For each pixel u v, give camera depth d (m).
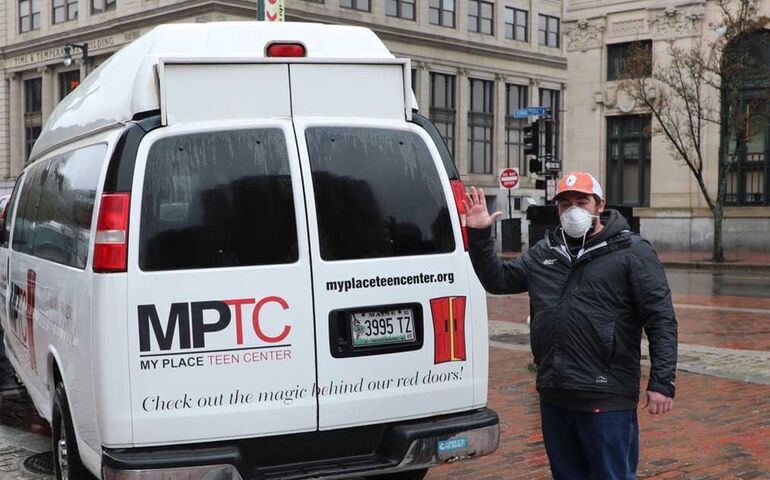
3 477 5.90
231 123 4.35
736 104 26.94
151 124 4.25
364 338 4.45
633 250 4.03
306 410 4.34
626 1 32.84
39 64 51.25
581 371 4.01
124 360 4.07
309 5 43.88
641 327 4.12
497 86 56.25
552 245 4.21
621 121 33.94
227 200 4.28
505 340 11.38
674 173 32.12
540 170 22.42
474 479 5.68
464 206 4.45
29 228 6.39
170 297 4.13
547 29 59.31
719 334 11.90
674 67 28.50
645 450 6.22
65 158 5.42
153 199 4.18
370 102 4.64
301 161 4.42
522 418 7.24
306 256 4.36
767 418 7.12
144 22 44.06
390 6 49.06
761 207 30.50
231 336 4.21
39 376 5.83
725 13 27.12
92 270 4.18
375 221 4.53
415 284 4.57
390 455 4.52
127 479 4.01
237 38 4.52
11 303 7.09
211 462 4.11
